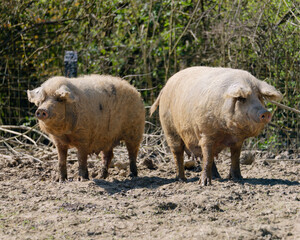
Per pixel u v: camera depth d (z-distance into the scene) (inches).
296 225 441.1
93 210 492.4
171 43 1062.4
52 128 600.1
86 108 623.5
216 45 993.5
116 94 674.8
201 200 510.6
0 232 435.8
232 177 629.9
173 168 759.7
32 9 1133.7
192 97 594.2
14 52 1128.8
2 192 576.7
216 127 567.8
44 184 617.6
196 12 1042.7
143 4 1095.0
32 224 454.6
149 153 869.2
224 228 434.0
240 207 498.3
